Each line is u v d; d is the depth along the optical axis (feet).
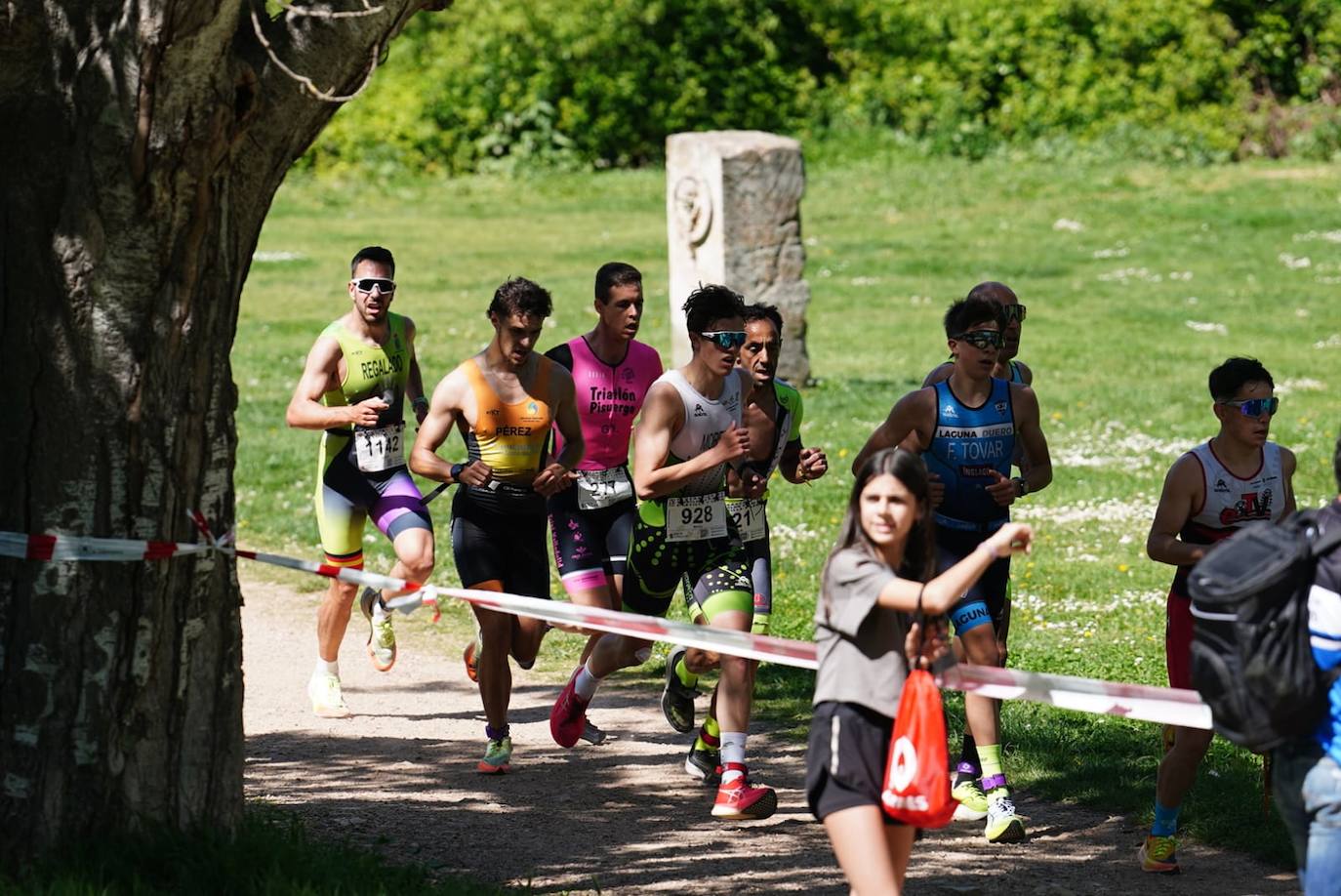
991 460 77.56
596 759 90.48
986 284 86.79
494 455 85.71
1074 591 127.54
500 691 86.48
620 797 82.94
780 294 214.90
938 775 51.75
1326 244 340.59
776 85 479.82
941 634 53.62
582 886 68.59
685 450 79.82
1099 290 302.45
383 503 93.15
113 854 61.87
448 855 72.28
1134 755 89.04
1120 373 229.04
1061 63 479.00
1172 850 71.46
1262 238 349.41
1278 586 49.06
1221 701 50.42
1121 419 196.54
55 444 61.98
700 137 213.05
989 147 464.65
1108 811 81.05
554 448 91.40
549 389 86.22
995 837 76.07
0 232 61.72
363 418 88.69
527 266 334.85
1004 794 76.59
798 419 87.35
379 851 71.61
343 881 63.21
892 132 472.03
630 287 89.40
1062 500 158.20
